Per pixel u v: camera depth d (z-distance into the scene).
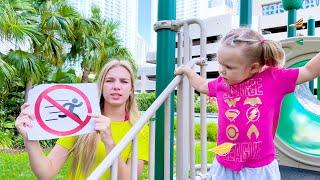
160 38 1.98
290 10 4.08
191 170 2.03
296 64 2.94
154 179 1.93
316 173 2.86
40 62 9.22
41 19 9.71
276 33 24.69
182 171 1.91
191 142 2.02
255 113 1.58
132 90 1.95
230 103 1.65
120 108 1.92
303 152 2.93
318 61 1.55
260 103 1.58
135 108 1.96
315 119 3.34
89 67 10.86
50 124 1.59
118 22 12.53
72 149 1.89
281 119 3.09
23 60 8.52
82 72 11.05
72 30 10.15
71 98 1.63
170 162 1.92
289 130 3.15
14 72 8.11
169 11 1.98
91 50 10.56
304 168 2.93
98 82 1.91
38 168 1.75
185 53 2.01
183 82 1.87
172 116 1.95
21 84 9.44
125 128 1.90
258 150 1.58
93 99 1.65
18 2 8.62
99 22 11.12
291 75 1.57
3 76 7.67
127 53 12.12
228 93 1.67
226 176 1.65
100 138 1.81
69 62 10.84
